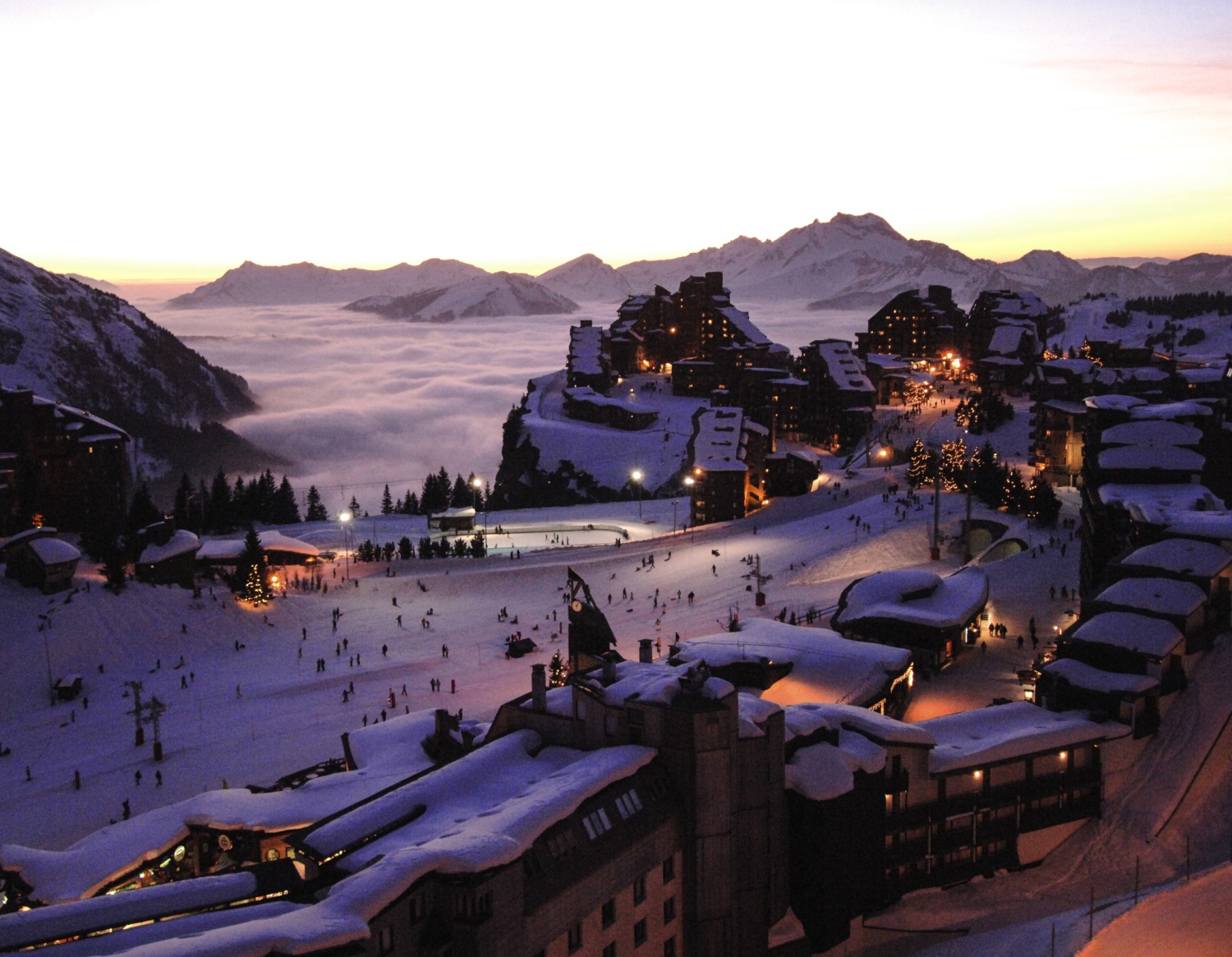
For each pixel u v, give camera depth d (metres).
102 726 109.44
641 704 58.84
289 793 72.69
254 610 148.50
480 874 46.19
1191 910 59.62
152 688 121.94
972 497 176.00
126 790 92.25
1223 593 89.56
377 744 82.75
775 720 61.28
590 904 51.50
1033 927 61.06
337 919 42.84
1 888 67.88
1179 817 73.12
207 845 68.81
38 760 100.94
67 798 90.88
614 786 55.19
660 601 143.00
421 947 46.03
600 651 88.19
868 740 67.12
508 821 50.34
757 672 88.44
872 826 65.25
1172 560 90.25
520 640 129.50
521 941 47.81
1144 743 79.19
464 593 157.12
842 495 199.50
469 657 128.50
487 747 61.44
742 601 137.88
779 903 62.44
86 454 198.38
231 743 102.69
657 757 58.34
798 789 62.53
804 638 99.25
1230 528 93.25
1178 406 136.38
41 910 47.03
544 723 63.72
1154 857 69.75
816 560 154.38
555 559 173.75
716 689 58.47
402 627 143.00
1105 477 121.25
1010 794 70.62
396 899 44.75
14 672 122.75
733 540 174.88
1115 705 78.12
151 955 39.91
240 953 40.50
